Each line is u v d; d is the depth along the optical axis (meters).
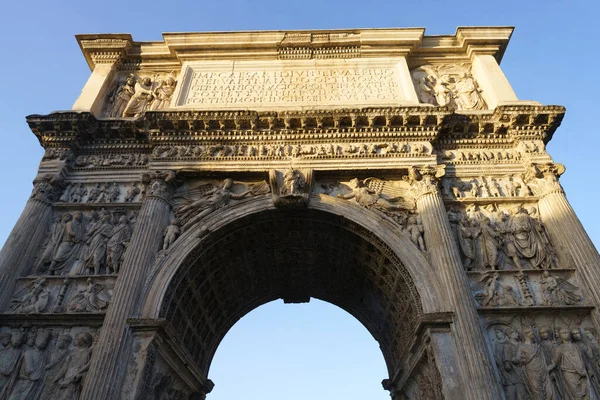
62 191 14.79
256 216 14.19
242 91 17.25
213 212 14.04
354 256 15.45
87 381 10.16
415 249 12.95
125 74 18.86
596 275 11.83
